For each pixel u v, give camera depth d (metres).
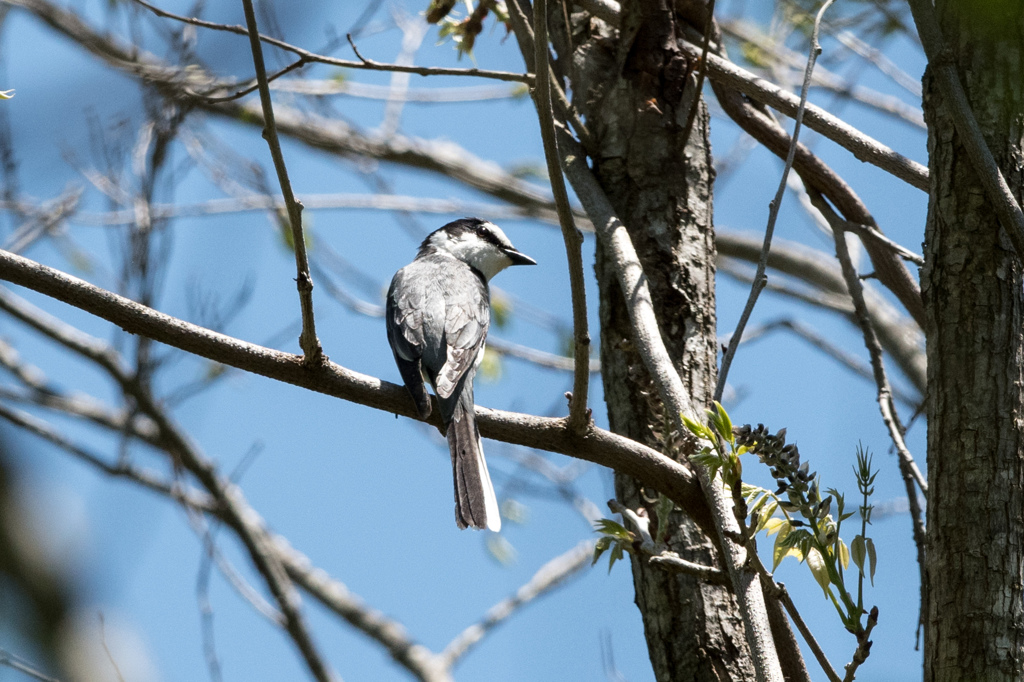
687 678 7.92
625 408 8.68
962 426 6.53
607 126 9.35
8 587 4.45
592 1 9.48
